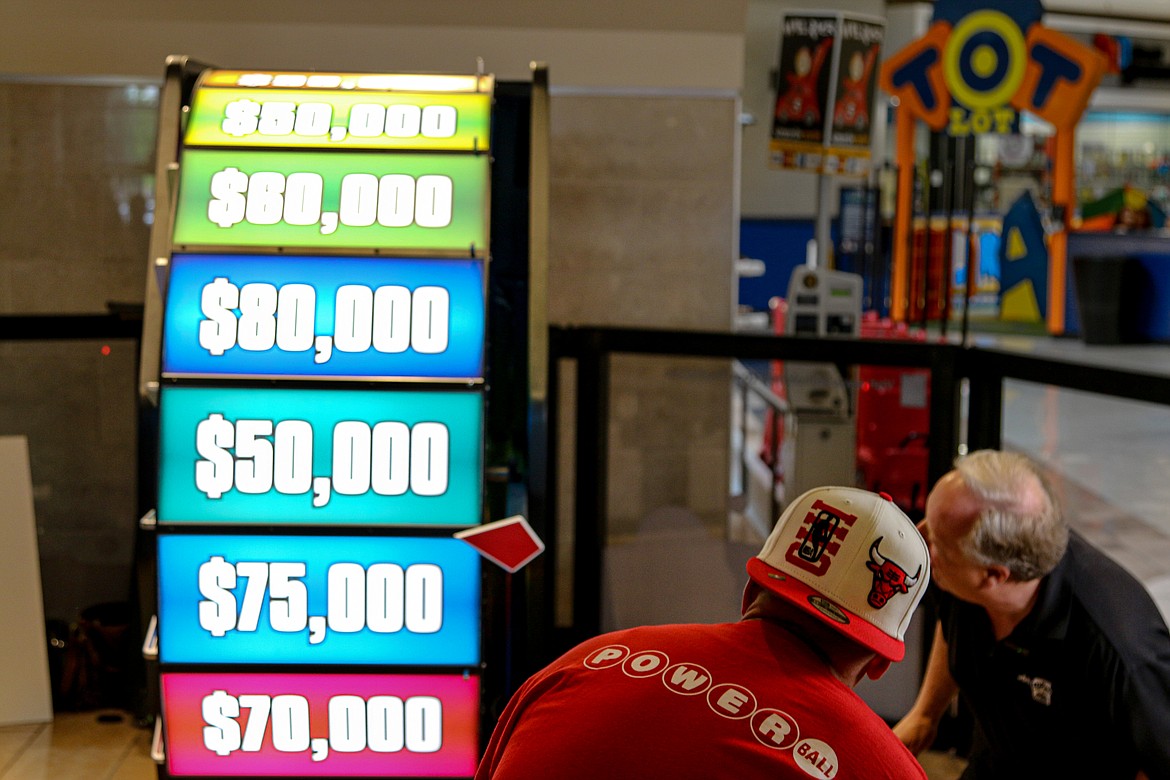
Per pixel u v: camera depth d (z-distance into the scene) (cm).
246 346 276
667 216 458
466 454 276
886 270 1191
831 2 1400
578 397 404
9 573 382
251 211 284
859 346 344
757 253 1533
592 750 125
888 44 1449
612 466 482
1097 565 206
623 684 132
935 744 356
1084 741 207
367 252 280
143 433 277
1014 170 1662
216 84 306
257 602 276
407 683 279
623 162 454
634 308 463
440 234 282
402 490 276
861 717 130
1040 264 1504
